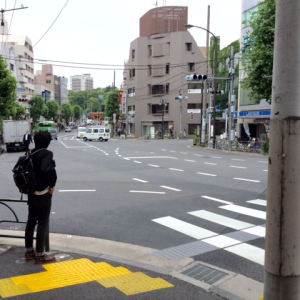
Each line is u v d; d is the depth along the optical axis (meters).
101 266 5.09
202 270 5.12
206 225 7.53
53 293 4.21
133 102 67.38
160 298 4.13
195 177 14.38
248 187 11.98
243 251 5.98
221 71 56.72
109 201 9.90
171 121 61.97
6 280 4.55
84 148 34.16
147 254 5.80
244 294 4.32
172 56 61.09
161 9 62.19
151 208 9.05
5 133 33.00
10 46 70.75
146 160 21.84
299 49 2.80
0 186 12.66
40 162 4.89
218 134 61.47
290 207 2.82
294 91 2.80
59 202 9.80
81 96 173.62
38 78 129.00
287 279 2.86
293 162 2.80
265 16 22.48
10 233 6.85
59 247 5.97
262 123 35.69
